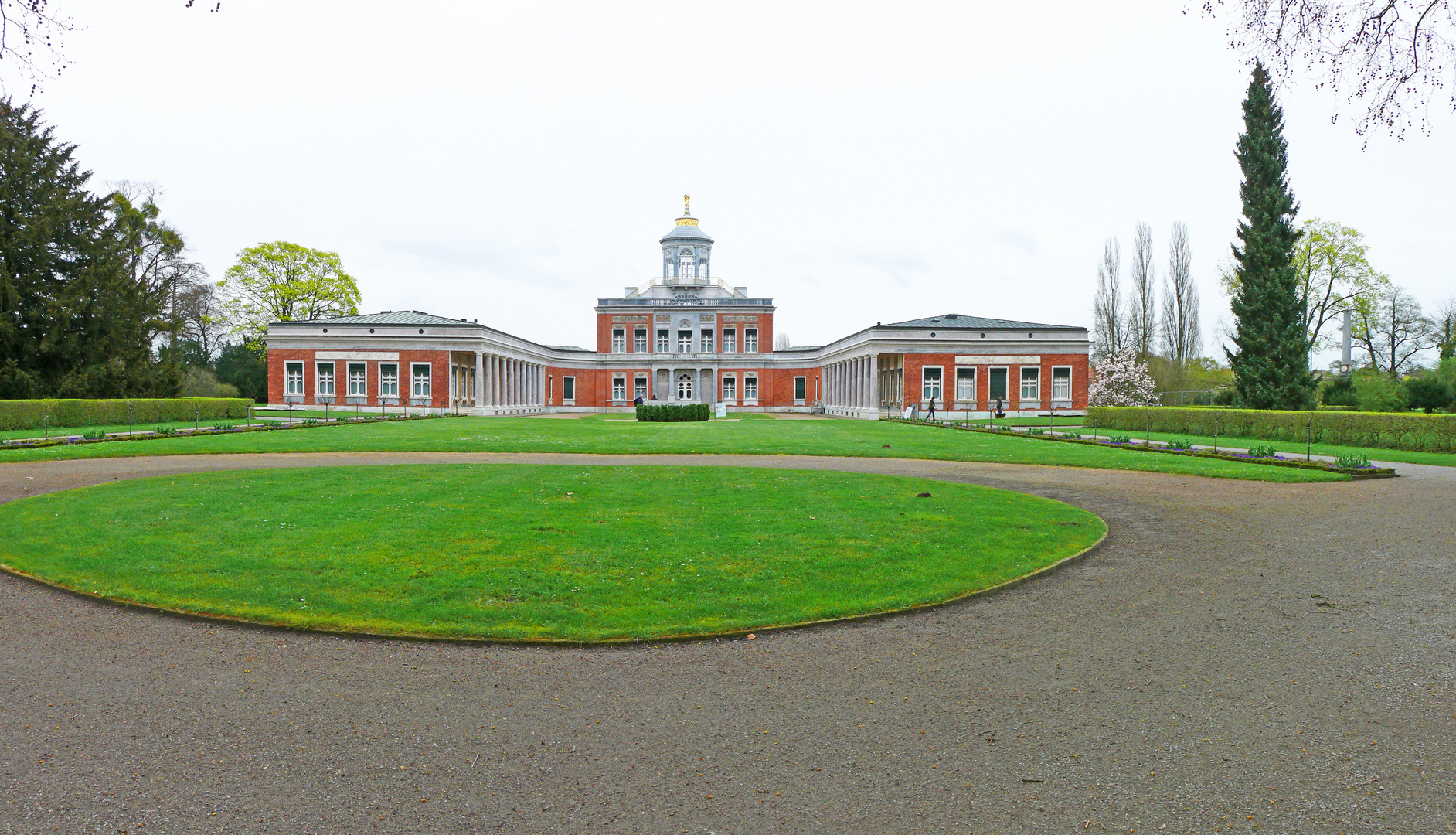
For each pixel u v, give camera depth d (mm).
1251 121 44781
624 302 82188
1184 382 62344
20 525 12062
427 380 62312
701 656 7109
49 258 44844
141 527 11852
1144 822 4473
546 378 80938
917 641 7516
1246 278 44531
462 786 4891
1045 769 5090
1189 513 14461
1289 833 4352
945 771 5062
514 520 12469
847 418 59750
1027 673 6715
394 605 8273
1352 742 5434
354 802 4707
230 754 5312
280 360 62781
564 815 4559
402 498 14633
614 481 17438
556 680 6547
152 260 59438
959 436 36750
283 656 7102
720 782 4926
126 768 5129
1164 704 6074
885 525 12328
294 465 21578
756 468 21250
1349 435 30328
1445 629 7781
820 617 8062
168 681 6555
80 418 38562
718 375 82000
